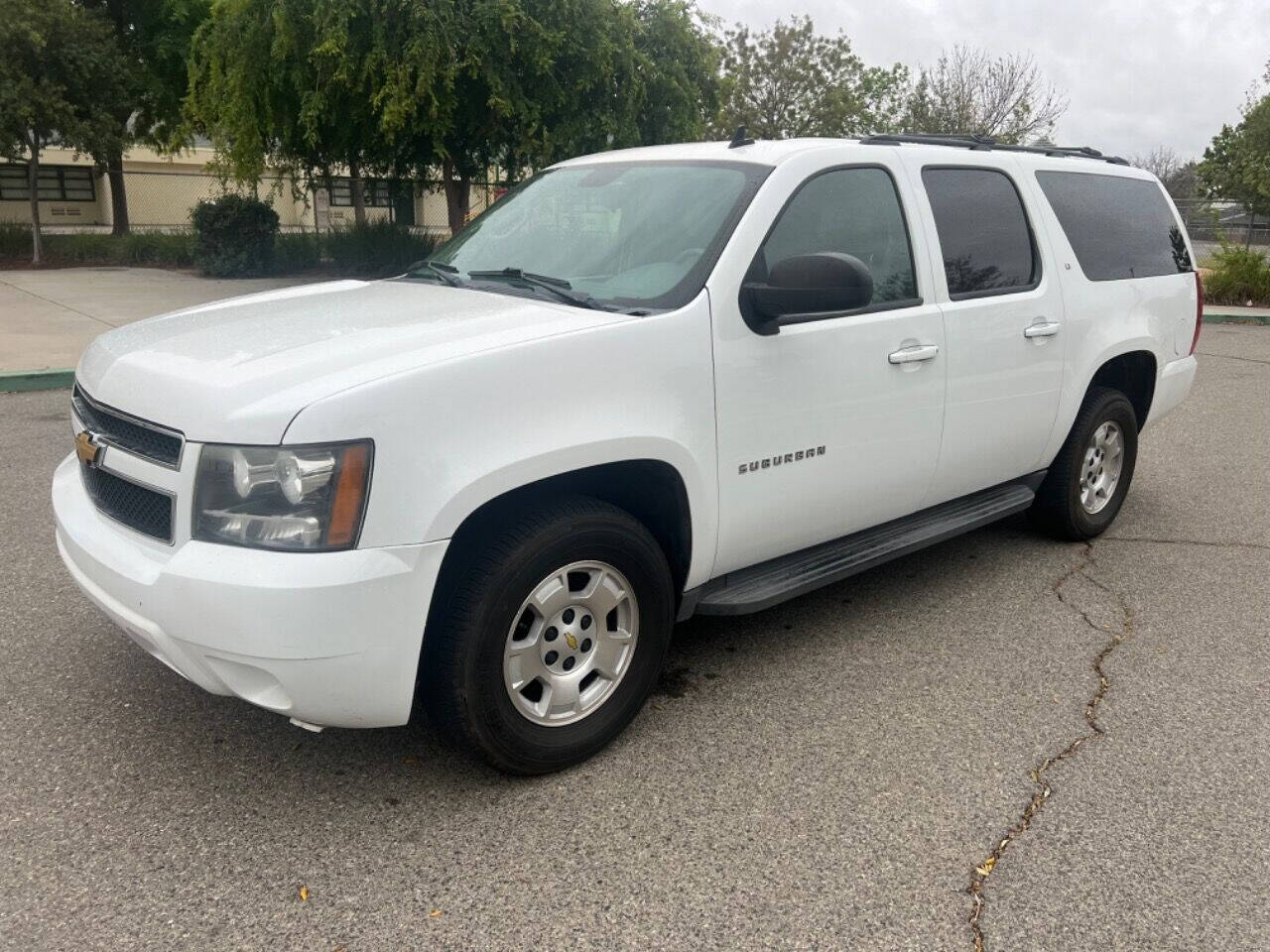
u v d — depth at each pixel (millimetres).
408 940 2426
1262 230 24062
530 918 2506
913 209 4008
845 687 3734
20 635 3984
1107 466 5363
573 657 3125
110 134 23312
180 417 2652
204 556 2562
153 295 16281
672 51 17250
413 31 14828
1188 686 3783
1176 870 2729
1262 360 11852
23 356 9859
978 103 33500
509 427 2773
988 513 4520
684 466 3184
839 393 3629
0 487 5832
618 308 3215
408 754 3234
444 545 2668
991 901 2594
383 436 2562
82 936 2410
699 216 3484
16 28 20969
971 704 3623
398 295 3584
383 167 18562
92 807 2916
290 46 15234
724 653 4020
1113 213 5199
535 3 15406
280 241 21047
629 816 2928
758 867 2713
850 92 31844
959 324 4090
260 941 2414
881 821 2922
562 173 4281
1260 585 4805
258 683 2623
